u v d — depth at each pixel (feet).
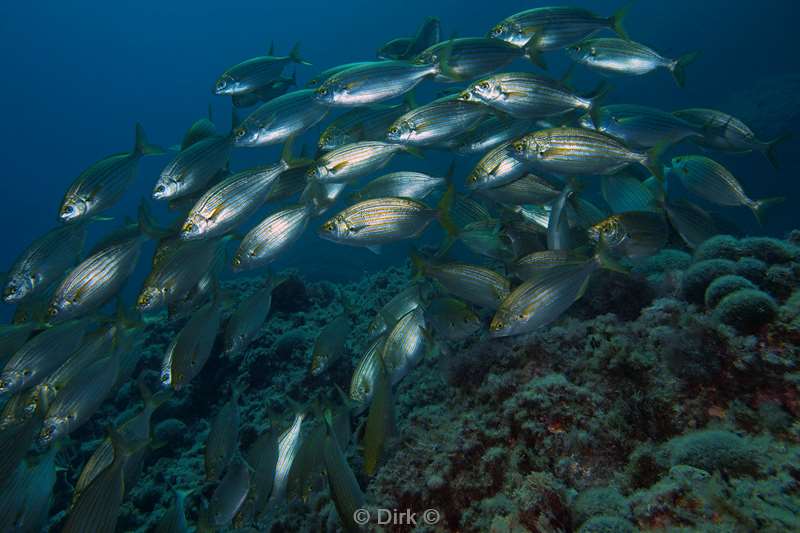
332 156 2.74
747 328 1.66
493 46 2.80
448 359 2.48
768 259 1.99
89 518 1.87
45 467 2.50
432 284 2.88
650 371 1.75
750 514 1.14
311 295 5.14
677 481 1.27
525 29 2.87
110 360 2.64
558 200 2.47
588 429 1.70
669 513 1.23
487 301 2.39
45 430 2.45
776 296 1.85
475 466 1.84
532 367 2.11
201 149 2.96
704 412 1.64
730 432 1.46
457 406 2.27
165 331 5.20
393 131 2.72
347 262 11.87
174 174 2.89
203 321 2.75
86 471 2.41
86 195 2.87
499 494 1.71
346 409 2.42
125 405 4.62
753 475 1.28
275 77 3.69
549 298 2.03
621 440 1.66
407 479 1.93
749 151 3.03
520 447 1.77
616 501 1.35
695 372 1.66
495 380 2.09
